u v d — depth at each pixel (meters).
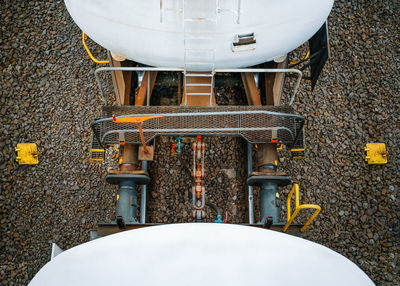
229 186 6.41
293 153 5.94
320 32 5.21
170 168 6.48
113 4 4.30
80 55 7.23
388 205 6.41
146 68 4.92
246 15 4.29
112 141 5.16
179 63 4.86
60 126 6.84
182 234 3.69
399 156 6.72
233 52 4.65
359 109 6.98
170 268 3.40
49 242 6.20
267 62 5.61
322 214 6.35
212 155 6.54
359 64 7.28
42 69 7.17
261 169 5.44
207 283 3.31
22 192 6.47
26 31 7.41
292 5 4.31
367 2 7.71
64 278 3.48
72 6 4.49
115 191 6.46
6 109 6.93
